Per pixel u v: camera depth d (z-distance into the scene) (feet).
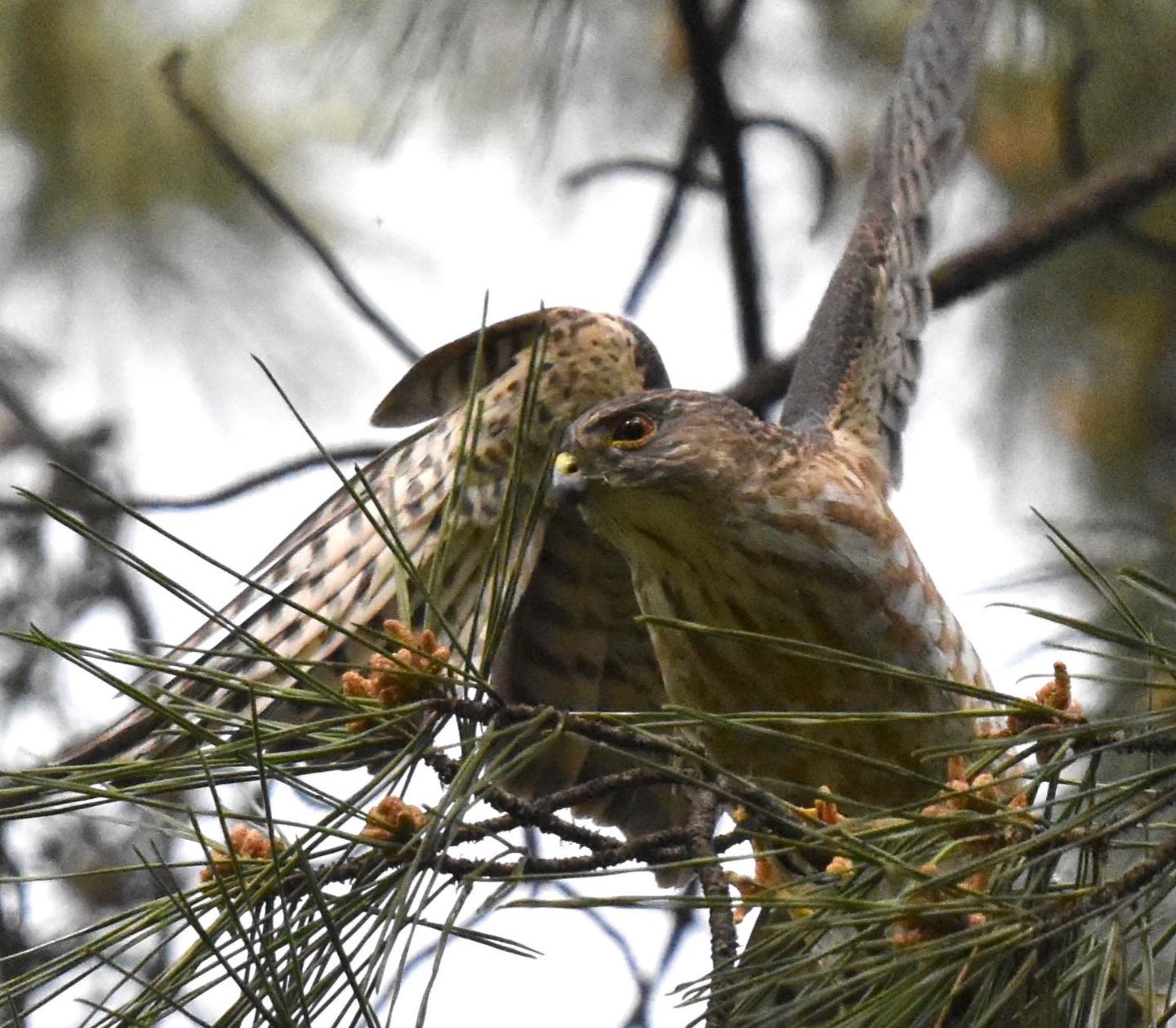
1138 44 40.60
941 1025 19.47
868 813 21.40
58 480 37.09
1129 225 39.04
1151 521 41.68
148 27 42.88
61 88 42.50
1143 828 18.51
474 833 19.88
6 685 34.68
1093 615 33.45
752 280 38.81
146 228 43.24
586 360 30.99
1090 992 18.35
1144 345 44.29
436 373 31.07
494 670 31.22
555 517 30.73
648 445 28.19
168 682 26.37
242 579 18.30
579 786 20.16
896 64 45.16
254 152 43.11
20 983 18.28
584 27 37.24
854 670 27.20
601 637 31.60
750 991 18.37
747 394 38.60
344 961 17.31
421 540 30.22
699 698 28.09
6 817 18.24
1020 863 18.48
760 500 27.81
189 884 32.37
